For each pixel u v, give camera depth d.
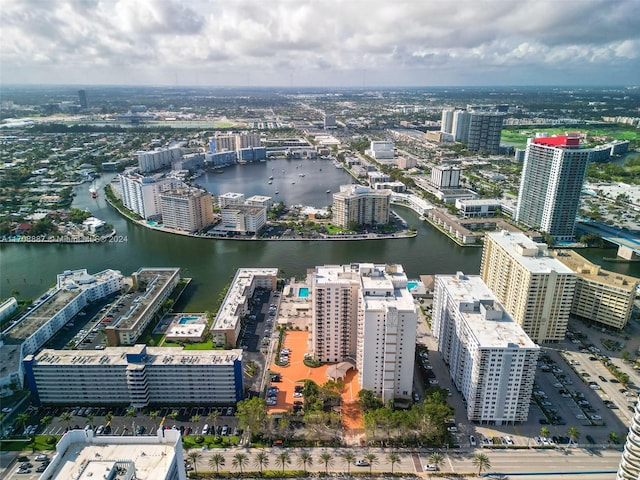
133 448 186.00
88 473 168.38
